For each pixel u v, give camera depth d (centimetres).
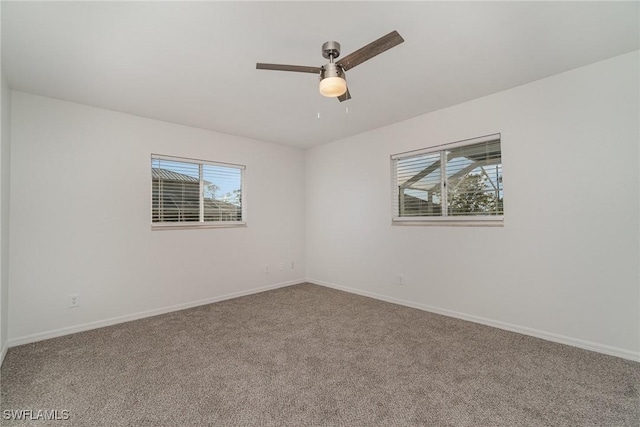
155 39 192
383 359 225
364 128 393
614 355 225
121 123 321
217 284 392
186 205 376
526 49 211
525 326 269
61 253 282
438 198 341
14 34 184
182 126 367
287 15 171
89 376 204
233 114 333
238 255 416
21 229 262
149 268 335
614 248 226
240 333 279
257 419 160
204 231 383
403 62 227
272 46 202
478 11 170
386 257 385
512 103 275
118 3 158
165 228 349
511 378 197
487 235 293
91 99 286
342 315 329
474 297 303
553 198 253
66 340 266
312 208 495
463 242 312
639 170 216
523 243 270
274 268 460
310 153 500
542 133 258
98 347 251
